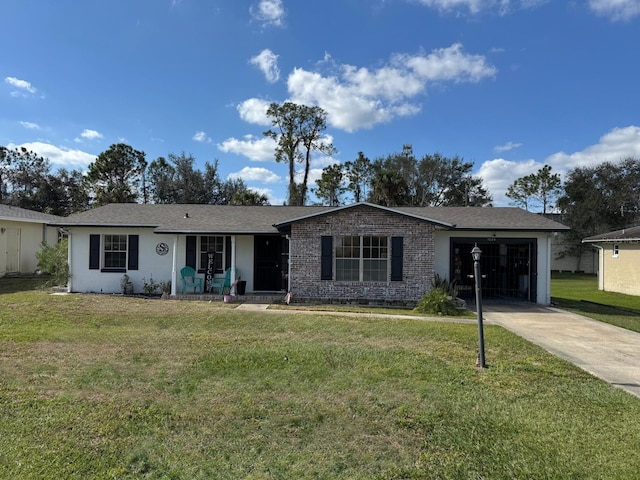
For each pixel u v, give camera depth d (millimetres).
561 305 14352
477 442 3807
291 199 42500
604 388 5332
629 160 35656
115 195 33375
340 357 6590
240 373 5777
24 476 3129
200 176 39156
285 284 14984
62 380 5363
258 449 3664
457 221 15453
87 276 14969
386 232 13359
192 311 10898
